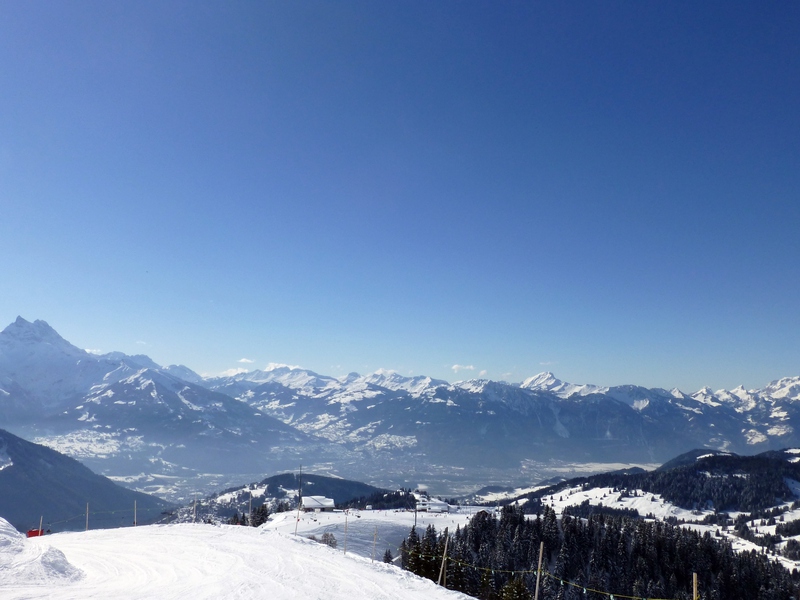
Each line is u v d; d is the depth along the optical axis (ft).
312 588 91.15
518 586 242.37
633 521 499.92
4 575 95.50
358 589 90.79
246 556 125.08
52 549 116.26
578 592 346.33
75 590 89.45
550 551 426.92
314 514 563.48
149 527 196.03
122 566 121.08
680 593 363.76
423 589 91.91
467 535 437.17
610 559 408.46
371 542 423.64
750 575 408.46
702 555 421.18
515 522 466.70
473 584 262.67
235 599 83.51
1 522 134.72
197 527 181.98
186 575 106.52
